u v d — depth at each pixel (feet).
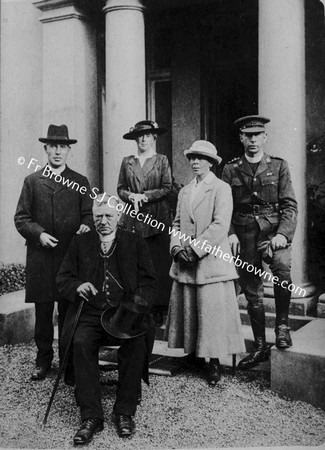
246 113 23.70
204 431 10.51
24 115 22.75
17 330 16.49
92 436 10.27
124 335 10.53
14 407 11.85
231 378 13.20
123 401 10.58
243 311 16.69
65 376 11.88
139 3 18.83
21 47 22.49
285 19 15.55
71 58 20.52
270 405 11.62
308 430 10.54
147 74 25.09
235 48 23.35
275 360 12.15
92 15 21.08
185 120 24.27
